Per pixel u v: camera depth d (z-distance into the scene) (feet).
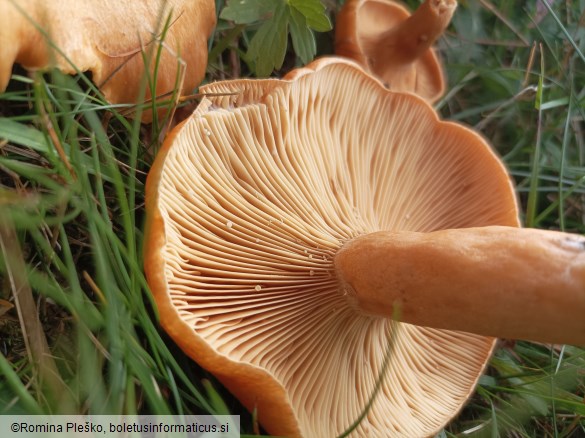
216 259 0.80
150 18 0.86
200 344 0.75
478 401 0.98
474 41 1.19
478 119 1.17
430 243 0.78
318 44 1.09
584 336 0.73
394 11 1.11
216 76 1.03
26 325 0.79
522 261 0.74
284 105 0.84
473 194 0.97
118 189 0.79
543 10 1.20
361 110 0.91
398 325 0.89
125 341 0.76
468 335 0.95
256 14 0.95
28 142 0.78
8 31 0.74
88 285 0.86
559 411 0.98
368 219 0.91
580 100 1.14
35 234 0.78
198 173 0.80
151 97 0.87
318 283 0.83
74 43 0.79
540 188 1.11
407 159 0.95
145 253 0.76
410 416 0.89
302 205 0.85
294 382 0.83
